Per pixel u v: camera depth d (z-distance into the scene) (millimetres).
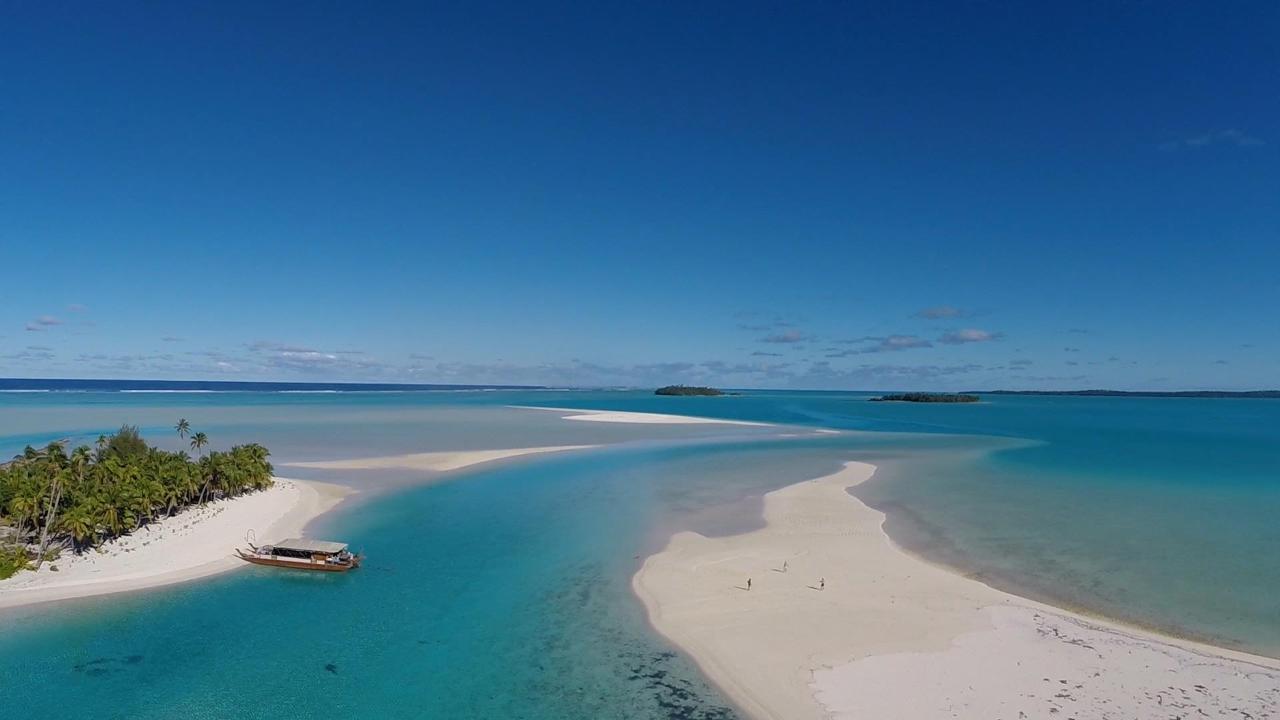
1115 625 34750
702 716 27250
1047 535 51312
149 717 28266
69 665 32406
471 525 57188
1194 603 37656
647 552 48375
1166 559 45406
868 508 61062
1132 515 58281
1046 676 29234
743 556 46531
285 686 30484
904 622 35094
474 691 29688
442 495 69812
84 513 45500
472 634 35250
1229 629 34250
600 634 34844
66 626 36375
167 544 48750
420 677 31031
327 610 38656
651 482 77000
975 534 51656
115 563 44969
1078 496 66938
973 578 41719
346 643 34531
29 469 54219
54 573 42844
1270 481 76062
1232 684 28547
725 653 32125
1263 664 30438
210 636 35406
